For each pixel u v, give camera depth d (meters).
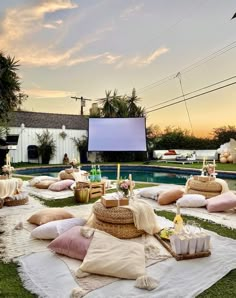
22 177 9.98
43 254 2.91
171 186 7.29
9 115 15.16
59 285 2.27
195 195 5.18
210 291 2.18
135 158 17.39
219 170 10.46
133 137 16.66
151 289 2.19
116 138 16.78
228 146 14.62
